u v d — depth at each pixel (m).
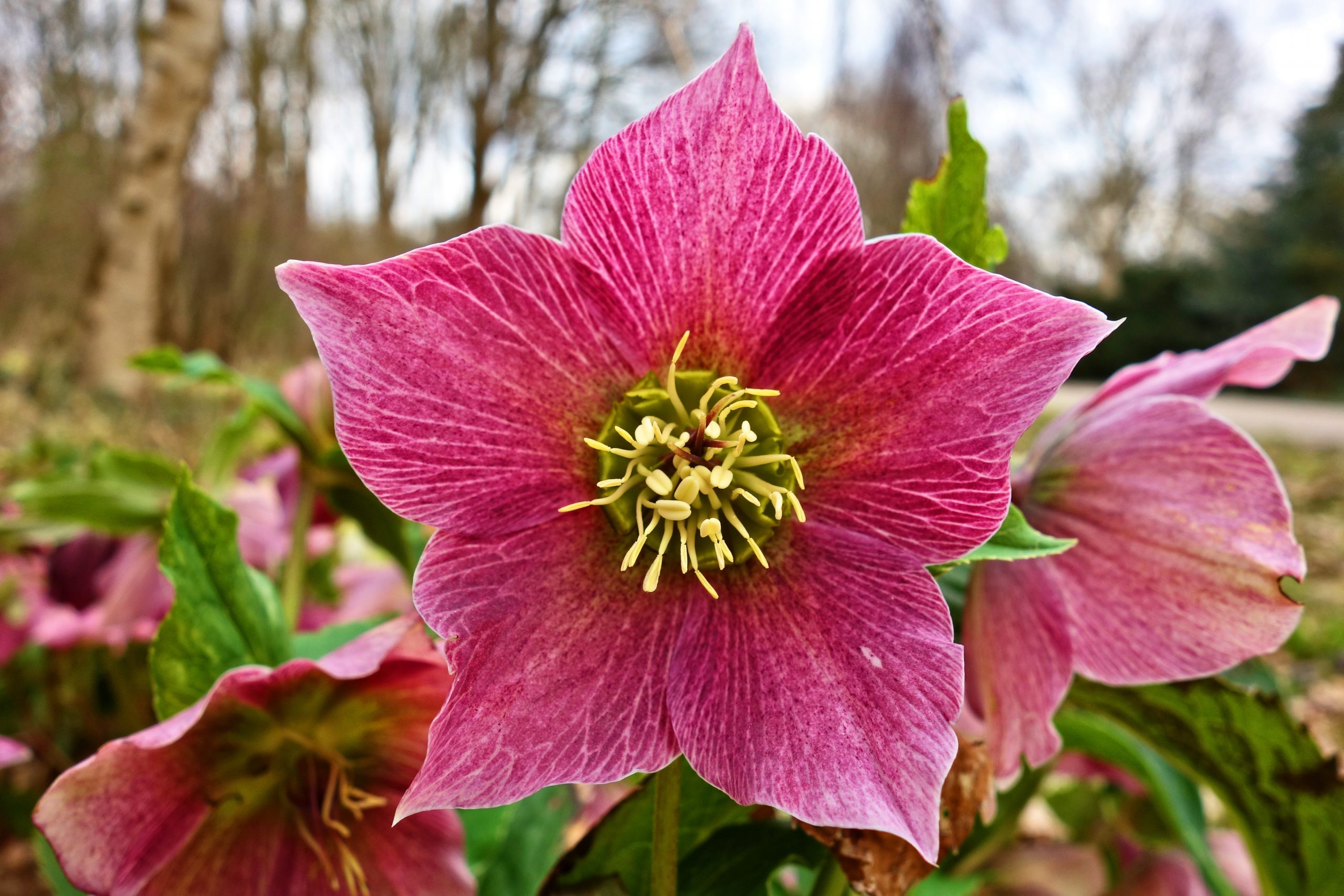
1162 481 0.12
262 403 0.18
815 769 0.09
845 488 0.10
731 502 0.11
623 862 0.12
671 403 0.10
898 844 0.10
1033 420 0.09
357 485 0.19
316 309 0.09
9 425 0.61
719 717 0.10
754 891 0.12
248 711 0.12
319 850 0.12
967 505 0.10
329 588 0.29
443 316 0.09
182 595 0.12
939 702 0.09
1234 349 0.13
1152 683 0.13
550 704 0.09
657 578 0.10
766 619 0.10
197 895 0.12
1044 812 0.32
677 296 0.10
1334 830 0.14
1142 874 0.20
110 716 0.29
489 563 0.10
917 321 0.10
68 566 0.25
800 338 0.10
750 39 0.10
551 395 0.10
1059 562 0.12
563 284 0.10
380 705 0.12
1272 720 0.13
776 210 0.10
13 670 0.27
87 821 0.10
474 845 0.15
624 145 0.10
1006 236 0.12
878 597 0.10
